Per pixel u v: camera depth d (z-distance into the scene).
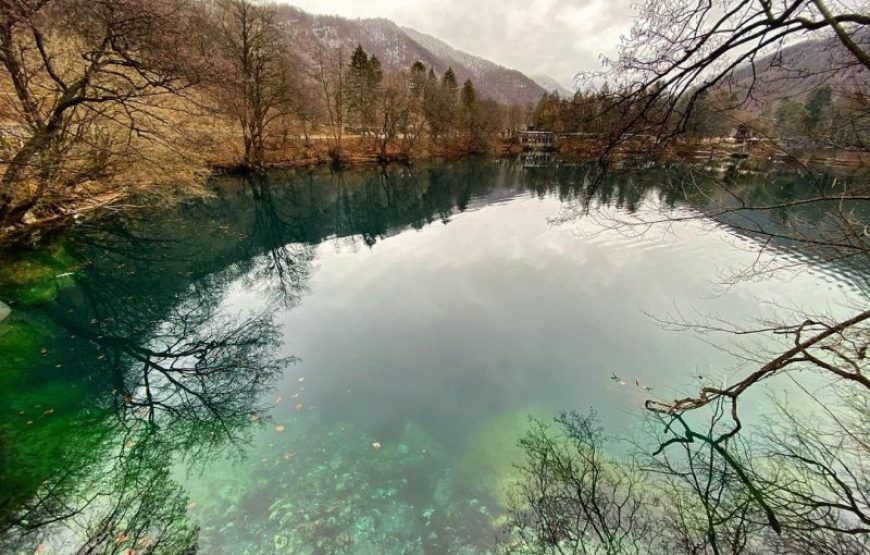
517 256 14.73
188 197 20.03
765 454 5.38
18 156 9.52
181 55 10.45
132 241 14.67
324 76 47.84
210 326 9.43
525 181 34.69
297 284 12.02
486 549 4.12
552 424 6.04
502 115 72.31
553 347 8.30
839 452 5.30
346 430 5.84
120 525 4.34
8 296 9.16
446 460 5.29
